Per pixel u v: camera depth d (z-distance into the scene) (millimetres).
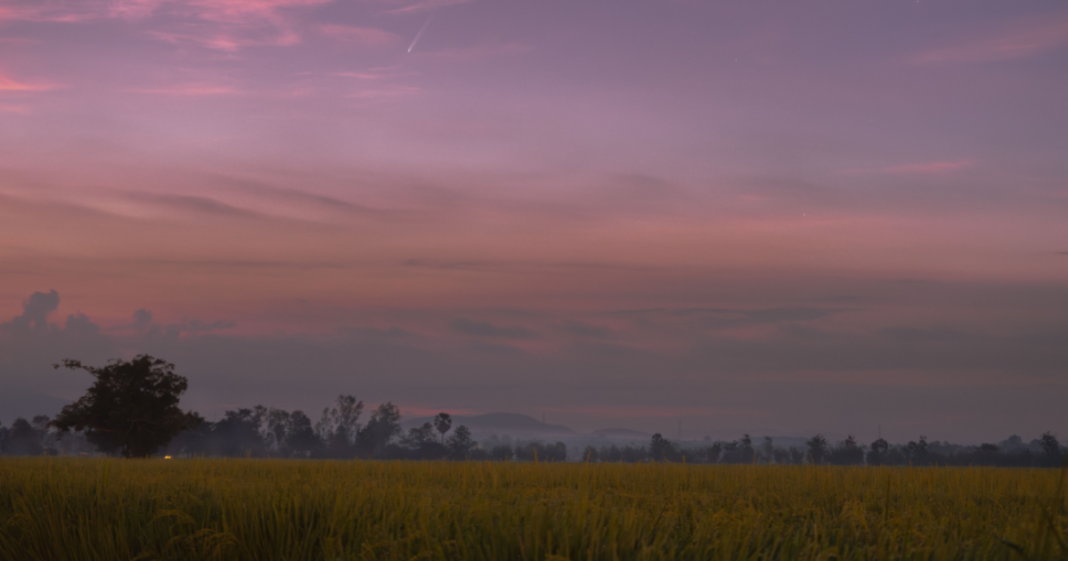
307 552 7078
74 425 63688
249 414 147375
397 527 7105
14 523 8844
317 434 149500
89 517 8766
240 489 9922
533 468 16141
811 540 6391
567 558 5023
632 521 6043
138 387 65750
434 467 19250
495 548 5656
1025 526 5852
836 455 94188
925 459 92250
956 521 7227
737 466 19891
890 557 5438
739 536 5957
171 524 8188
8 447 181000
